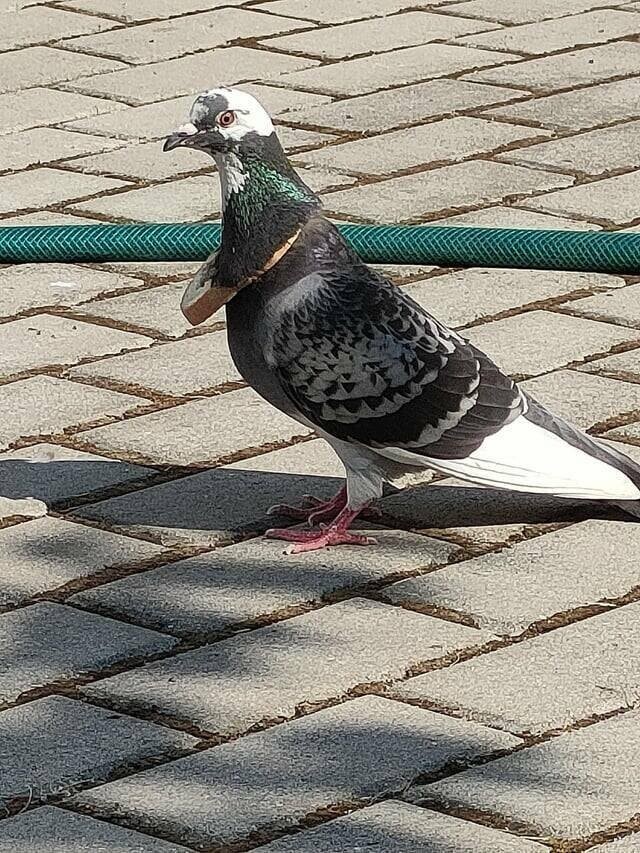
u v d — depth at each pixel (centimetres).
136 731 488
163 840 441
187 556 588
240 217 567
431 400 567
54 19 1210
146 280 830
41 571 577
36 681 514
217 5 1256
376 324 568
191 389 713
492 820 447
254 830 444
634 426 675
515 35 1195
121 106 1045
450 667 520
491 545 595
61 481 638
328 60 1135
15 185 934
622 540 596
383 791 459
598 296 806
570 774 465
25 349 749
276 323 571
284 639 536
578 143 991
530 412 582
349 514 596
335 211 895
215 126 558
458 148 984
